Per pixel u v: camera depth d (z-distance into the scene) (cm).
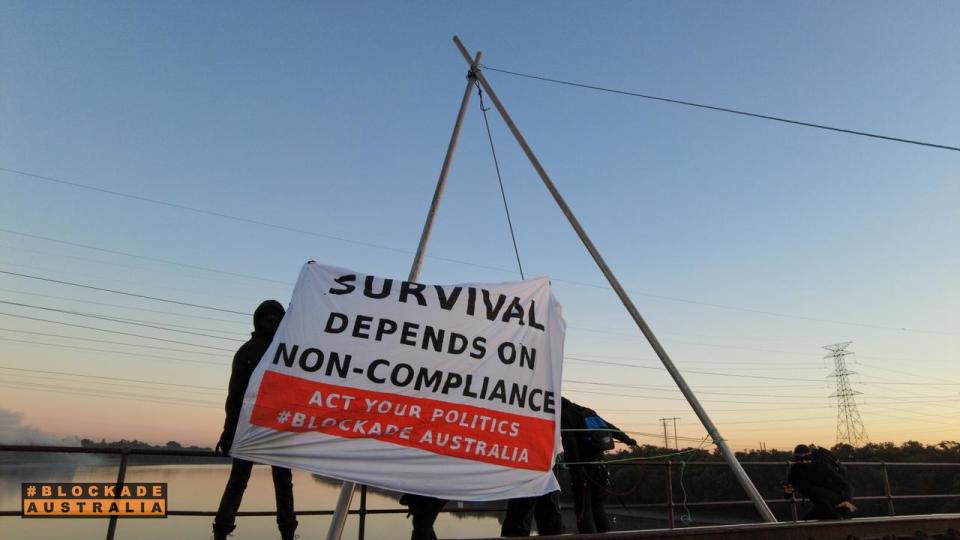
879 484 2620
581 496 602
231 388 457
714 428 771
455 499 454
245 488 443
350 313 482
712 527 537
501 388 506
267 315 484
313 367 454
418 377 480
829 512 709
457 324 511
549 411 522
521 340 531
